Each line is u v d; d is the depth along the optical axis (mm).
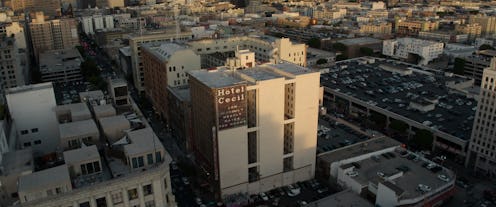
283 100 184000
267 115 181875
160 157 109000
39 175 96250
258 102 177125
